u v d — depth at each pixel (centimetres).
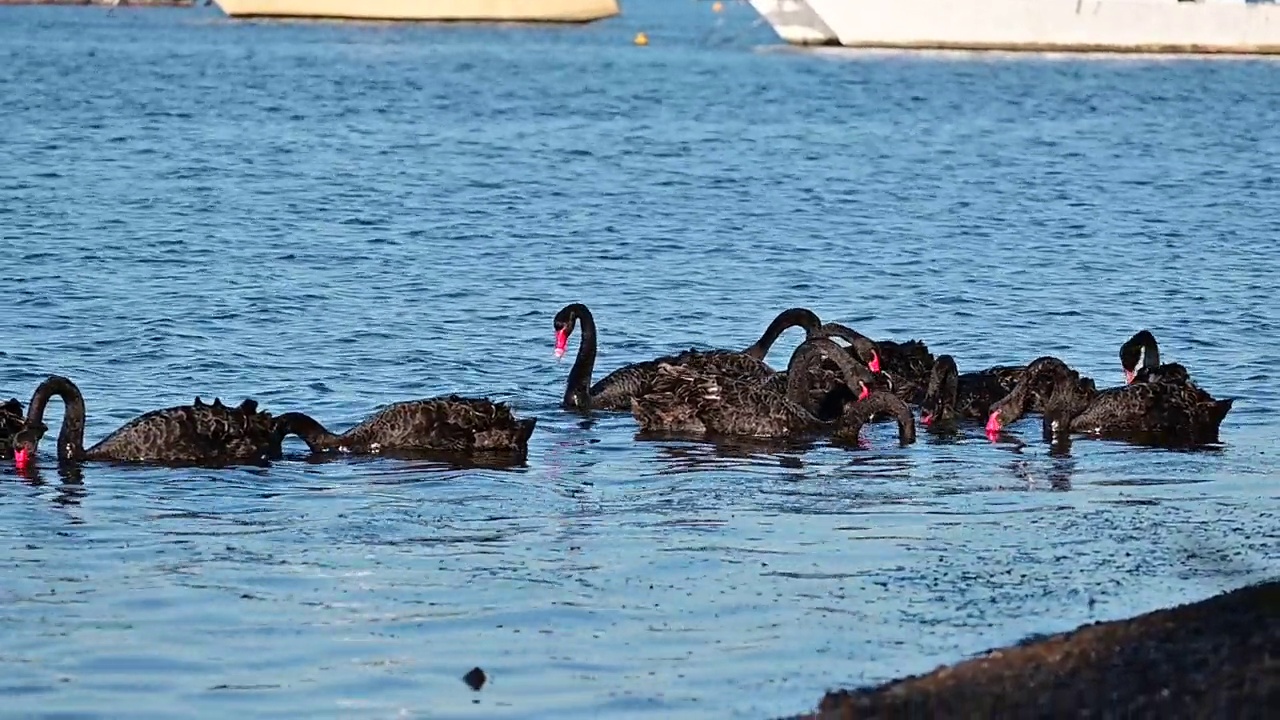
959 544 1493
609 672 1192
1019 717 1055
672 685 1166
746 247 3441
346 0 13300
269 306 2684
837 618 1295
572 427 1998
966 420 2061
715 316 2714
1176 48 9838
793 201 4203
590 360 2102
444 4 13212
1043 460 1844
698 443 1920
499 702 1139
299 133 5731
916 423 2050
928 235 3659
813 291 2939
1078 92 7744
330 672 1192
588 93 7525
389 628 1278
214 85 7631
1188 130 6309
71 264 3067
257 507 1616
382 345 2423
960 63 9306
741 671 1188
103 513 1591
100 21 13788
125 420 1978
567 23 13400
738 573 1408
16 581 1382
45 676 1183
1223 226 3859
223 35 11794
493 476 1747
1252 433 1975
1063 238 3638
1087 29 9794
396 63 9244
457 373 2272
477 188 4362
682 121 6359
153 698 1147
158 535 1518
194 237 3441
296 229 3591
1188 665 1133
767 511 1609
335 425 1977
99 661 1211
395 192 4247
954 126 6316
